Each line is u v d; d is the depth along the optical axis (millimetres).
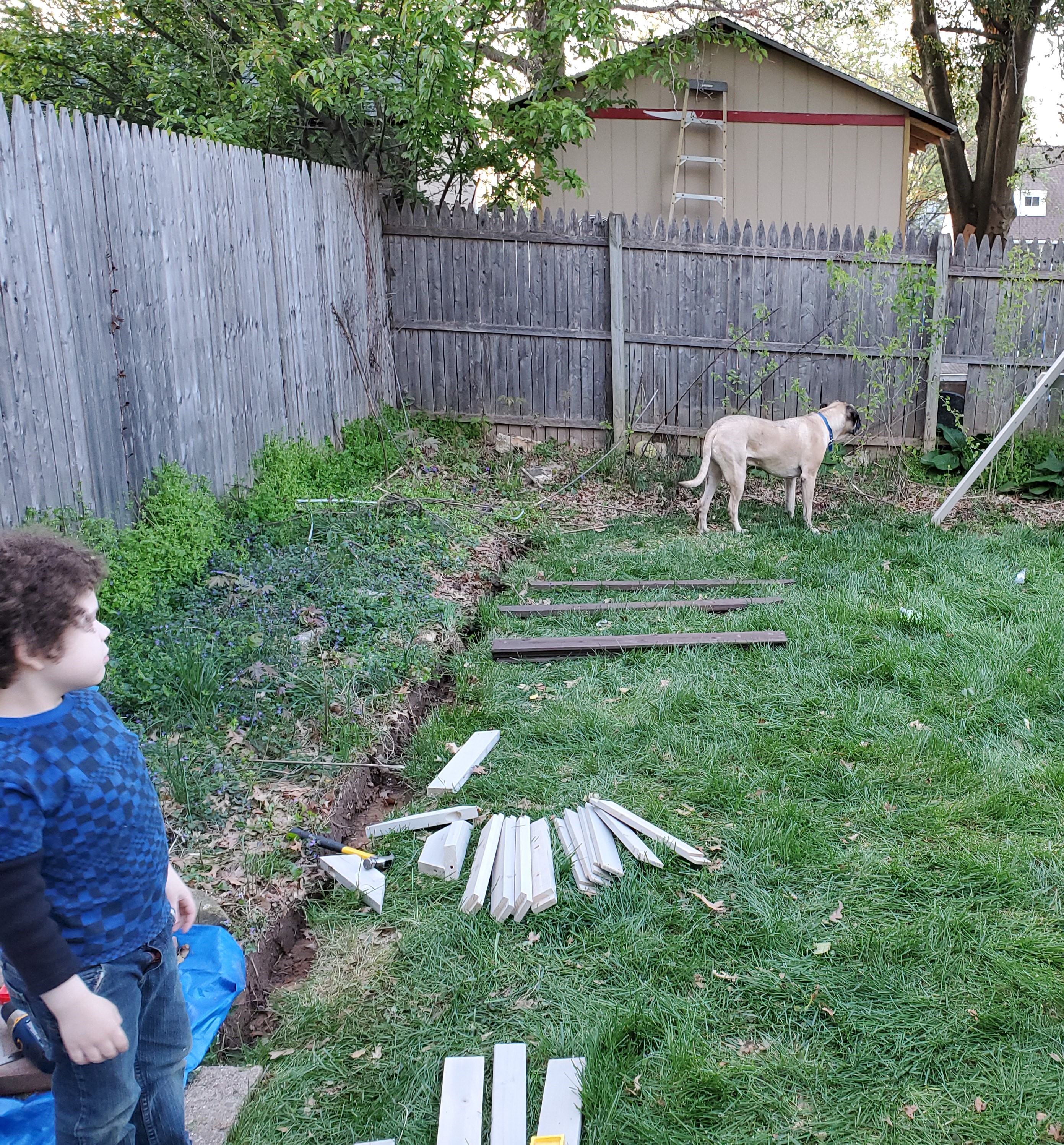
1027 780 3908
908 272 8594
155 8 9266
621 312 9234
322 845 3463
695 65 11086
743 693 4711
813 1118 2447
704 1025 2732
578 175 11086
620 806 3754
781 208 11969
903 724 4367
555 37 8734
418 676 4867
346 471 7812
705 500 7691
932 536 7266
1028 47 12906
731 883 3320
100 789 1661
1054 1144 2359
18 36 9359
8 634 1551
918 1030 2697
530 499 8367
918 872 3344
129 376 5504
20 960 1546
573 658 5262
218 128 8352
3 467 4512
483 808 3840
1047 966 2916
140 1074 1930
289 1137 2430
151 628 4695
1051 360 8961
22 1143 2205
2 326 4480
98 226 5191
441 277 9492
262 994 2945
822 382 9289
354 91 8492
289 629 4938
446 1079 2539
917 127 11914
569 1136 2355
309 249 7812
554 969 2977
